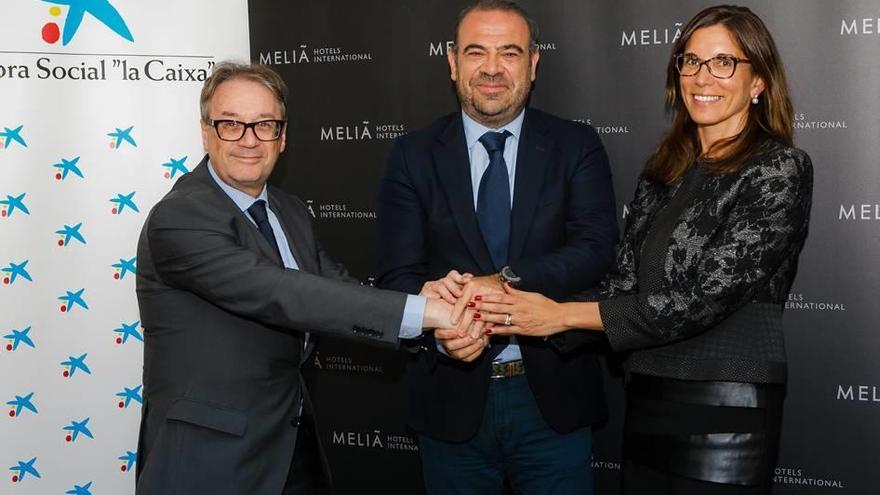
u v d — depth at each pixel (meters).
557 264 2.54
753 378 2.11
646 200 2.45
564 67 3.26
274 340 2.24
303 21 3.51
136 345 3.30
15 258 3.15
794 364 3.16
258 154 2.25
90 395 3.26
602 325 2.29
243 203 2.32
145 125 3.27
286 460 2.23
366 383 3.62
